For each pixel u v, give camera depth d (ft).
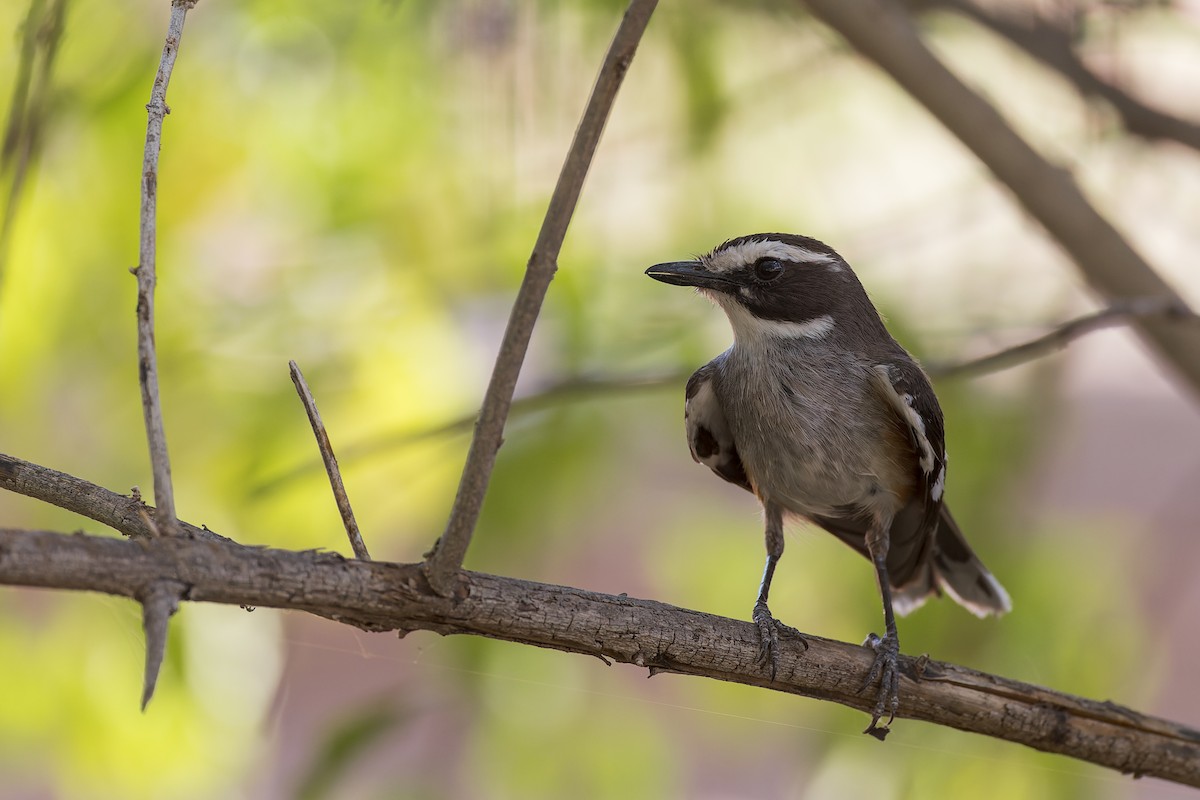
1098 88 37.68
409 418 36.65
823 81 39.99
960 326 36.24
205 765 34.24
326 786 33.91
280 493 35.81
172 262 36.04
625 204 38.52
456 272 36.83
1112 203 39.01
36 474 21.80
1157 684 38.68
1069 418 39.11
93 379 35.91
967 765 35.65
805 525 35.06
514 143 34.65
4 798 40.19
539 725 35.73
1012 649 36.19
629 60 17.42
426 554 21.04
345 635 35.70
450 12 34.76
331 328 36.50
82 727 34.17
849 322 33.37
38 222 34.45
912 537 33.81
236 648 34.14
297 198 36.91
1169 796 56.13
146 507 21.45
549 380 33.96
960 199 37.47
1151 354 40.83
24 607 34.53
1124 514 41.47
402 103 36.50
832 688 25.68
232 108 36.24
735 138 39.04
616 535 44.14
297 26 36.11
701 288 33.78
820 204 40.81
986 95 35.68
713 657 24.21
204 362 35.91
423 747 36.29
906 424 32.14
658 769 36.40
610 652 23.17
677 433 37.68
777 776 52.80
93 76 34.53
